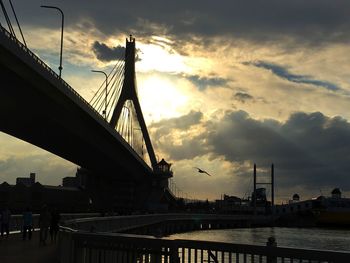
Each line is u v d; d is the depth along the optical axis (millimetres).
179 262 10875
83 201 165875
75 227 27188
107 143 92250
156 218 89312
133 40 137250
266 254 9305
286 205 191500
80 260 13422
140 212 117562
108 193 142125
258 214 186000
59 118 67000
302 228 160250
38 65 52438
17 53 47969
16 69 49781
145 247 11555
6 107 58719
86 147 88250
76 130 75250
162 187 143500
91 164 113250
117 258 12328
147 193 142750
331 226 171500
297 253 8914
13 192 148625
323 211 173375
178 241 10820
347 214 172250
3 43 45500
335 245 74625
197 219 126625
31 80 53062
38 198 151250
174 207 184375
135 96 134375
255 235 100812
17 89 53781
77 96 65812
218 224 146625
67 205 122875
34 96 57031
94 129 81375
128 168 120750
